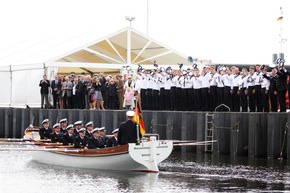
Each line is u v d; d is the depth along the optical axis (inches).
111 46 2738.7
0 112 2974.9
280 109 1974.7
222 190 1480.1
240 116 2010.3
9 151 2247.8
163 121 2240.4
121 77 2561.5
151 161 1708.9
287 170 1731.1
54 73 2728.8
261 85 2022.6
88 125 1849.2
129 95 2450.8
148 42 2773.1
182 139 2146.9
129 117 1712.6
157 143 1715.1
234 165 1827.0
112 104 2527.1
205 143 2020.2
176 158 2001.7
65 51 2731.3
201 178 1622.8
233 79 2102.6
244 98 2081.7
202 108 2191.2
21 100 2913.4
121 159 1707.7
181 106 2267.5
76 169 1795.0
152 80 2370.8
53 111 2647.6
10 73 2974.9
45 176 1689.2
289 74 1958.7
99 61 2815.0
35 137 2114.9
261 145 1973.4
